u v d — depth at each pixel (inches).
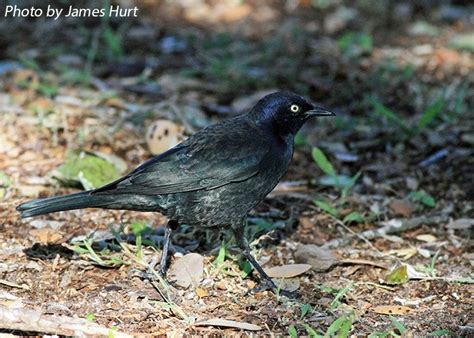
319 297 378.3
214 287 381.1
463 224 450.6
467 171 511.2
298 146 538.3
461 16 762.8
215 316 355.3
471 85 628.4
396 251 426.3
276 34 714.8
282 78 634.2
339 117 565.9
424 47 701.9
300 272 393.4
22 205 358.9
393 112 585.0
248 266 395.5
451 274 404.2
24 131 522.9
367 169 514.9
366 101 592.1
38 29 686.5
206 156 374.3
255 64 653.9
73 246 393.7
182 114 562.3
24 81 582.9
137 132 536.7
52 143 513.3
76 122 540.1
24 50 652.7
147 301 361.4
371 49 692.1
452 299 379.2
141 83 613.0
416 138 549.0
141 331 339.6
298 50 682.2
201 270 385.7
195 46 684.7
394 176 508.4
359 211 466.0
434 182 501.0
